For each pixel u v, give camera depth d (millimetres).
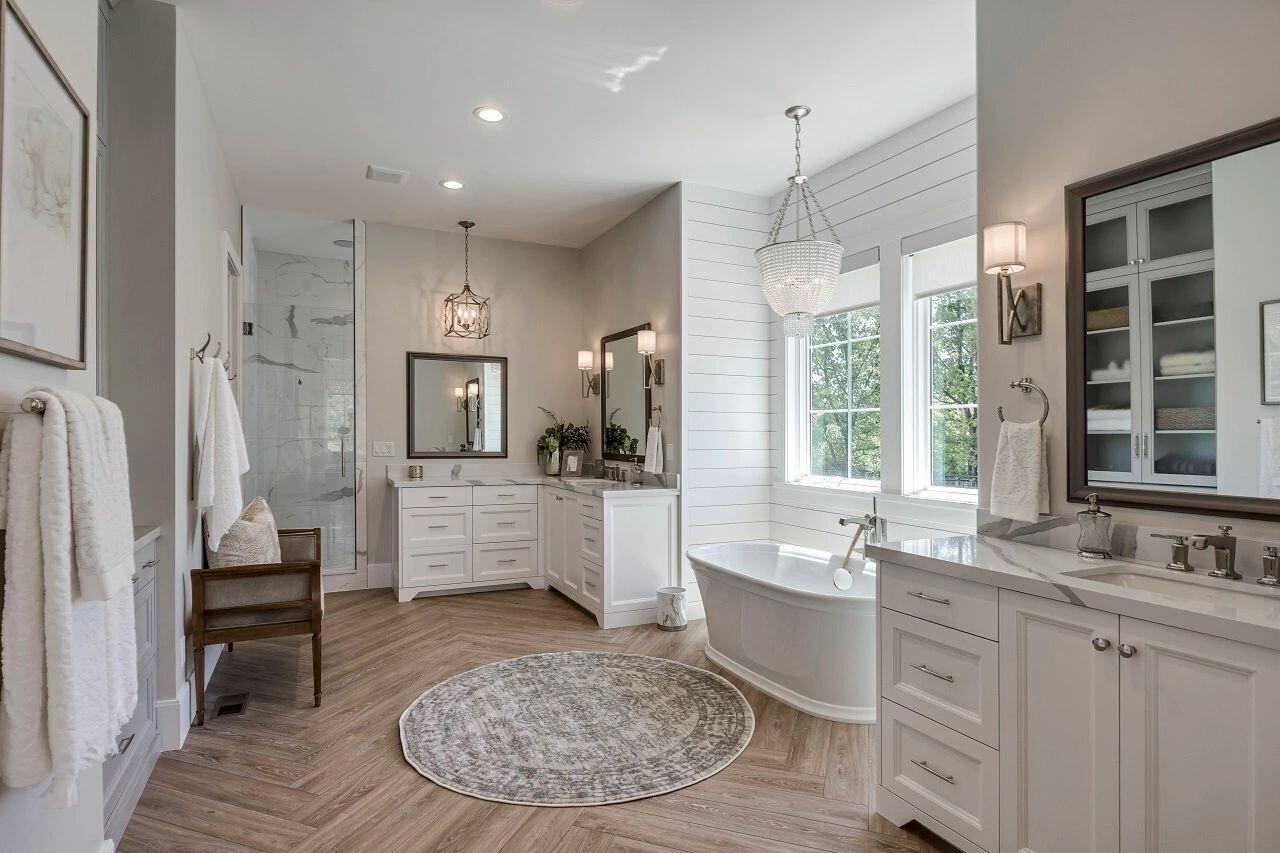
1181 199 1905
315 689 3051
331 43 2857
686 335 4445
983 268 2492
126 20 2561
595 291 5738
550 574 5211
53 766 1188
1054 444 2244
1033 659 1755
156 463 2588
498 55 2951
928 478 3631
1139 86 2010
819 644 2965
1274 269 1710
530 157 4047
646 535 4391
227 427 3023
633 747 2672
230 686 3270
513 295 5789
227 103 3373
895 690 2180
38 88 1353
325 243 5504
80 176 1604
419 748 2637
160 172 2594
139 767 2299
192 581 2826
